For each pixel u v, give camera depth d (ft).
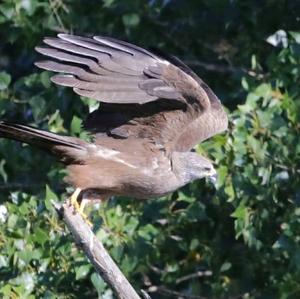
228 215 53.98
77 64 44.21
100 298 49.73
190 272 54.54
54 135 44.70
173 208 53.57
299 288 51.78
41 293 49.60
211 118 48.26
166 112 46.37
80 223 44.14
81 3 57.36
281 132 51.75
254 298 54.08
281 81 53.16
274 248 51.88
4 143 55.62
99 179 45.42
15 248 49.57
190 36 58.65
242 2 58.03
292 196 52.42
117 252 50.31
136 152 46.32
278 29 58.23
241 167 51.31
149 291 54.39
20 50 60.13
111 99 44.34
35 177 56.13
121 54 45.06
